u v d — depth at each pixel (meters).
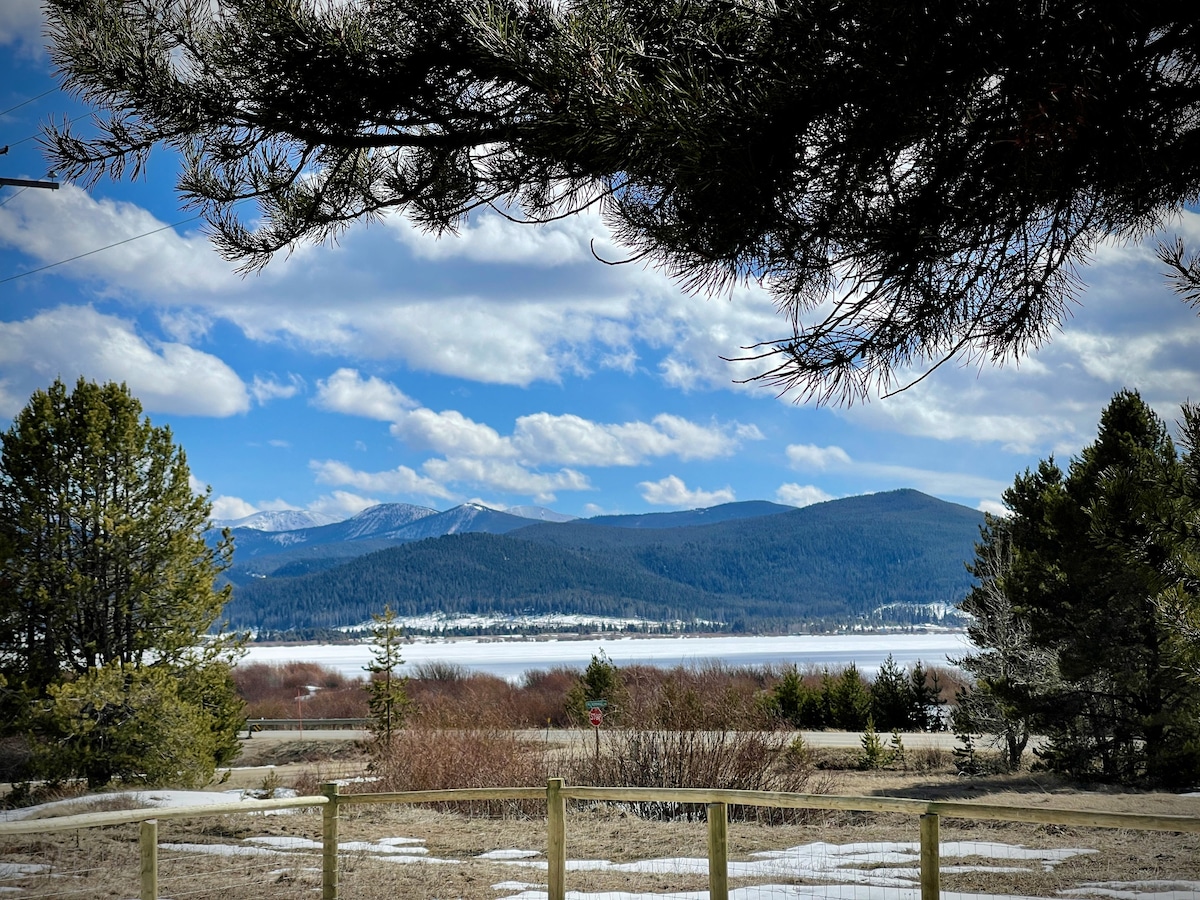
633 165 4.38
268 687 71.19
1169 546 8.24
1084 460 21.28
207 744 24.00
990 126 4.00
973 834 13.69
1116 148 4.00
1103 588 20.31
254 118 5.36
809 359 4.39
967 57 3.80
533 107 4.60
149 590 24.42
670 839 13.44
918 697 39.75
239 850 12.82
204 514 25.73
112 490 24.58
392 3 4.94
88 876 11.14
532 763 18.39
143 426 25.12
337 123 5.26
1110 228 4.70
